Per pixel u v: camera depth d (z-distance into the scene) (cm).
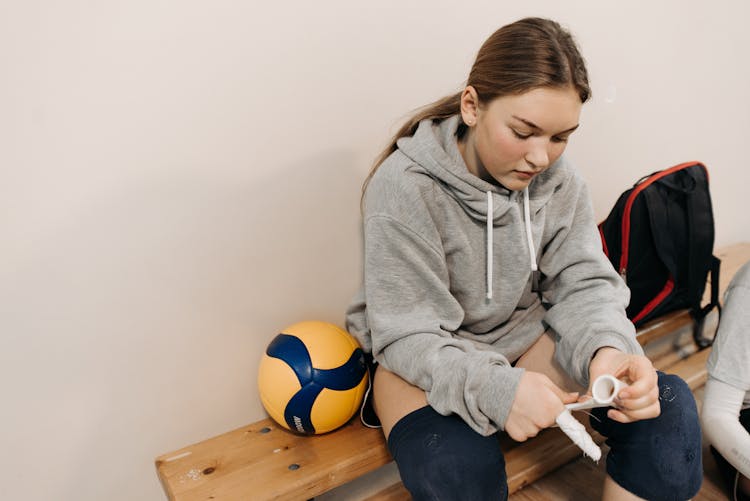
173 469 90
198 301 95
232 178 92
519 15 115
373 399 94
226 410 104
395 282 85
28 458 88
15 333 82
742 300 98
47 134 77
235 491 85
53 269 82
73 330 86
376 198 87
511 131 73
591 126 137
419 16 102
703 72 153
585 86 72
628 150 147
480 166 87
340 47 95
